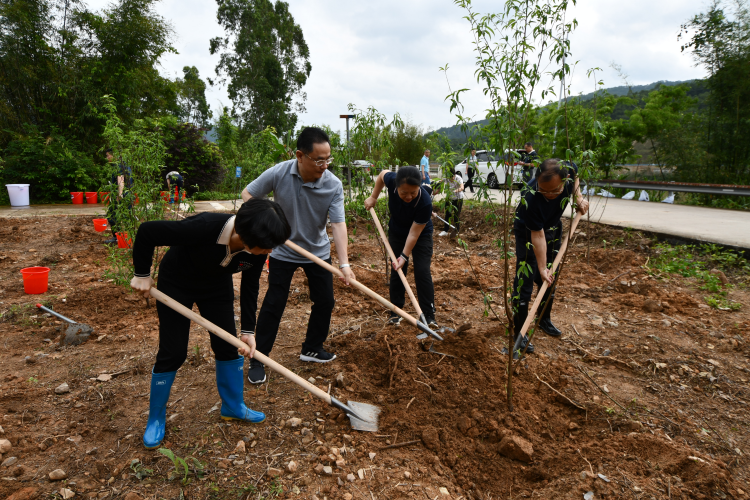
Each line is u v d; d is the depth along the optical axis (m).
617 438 2.74
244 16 35.53
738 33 12.78
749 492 2.39
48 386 3.29
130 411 2.99
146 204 5.38
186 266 2.50
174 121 17.11
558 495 2.36
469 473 2.59
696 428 2.90
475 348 3.55
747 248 6.65
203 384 3.32
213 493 2.29
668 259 6.80
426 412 3.03
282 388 3.30
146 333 4.24
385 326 4.39
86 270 6.46
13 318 4.57
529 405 3.06
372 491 2.37
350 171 6.97
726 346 3.97
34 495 2.23
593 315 4.74
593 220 9.27
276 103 35.50
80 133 16.09
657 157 15.12
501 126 2.60
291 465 2.47
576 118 3.12
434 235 10.02
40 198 15.20
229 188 17.45
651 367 3.66
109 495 2.28
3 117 14.96
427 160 9.39
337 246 3.45
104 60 16.25
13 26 14.59
